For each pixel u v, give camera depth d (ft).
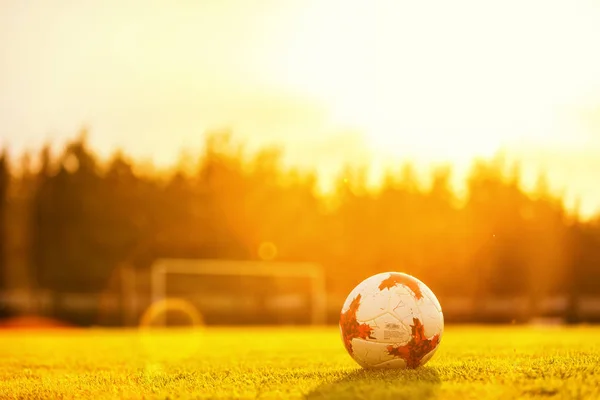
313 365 26.78
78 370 27.81
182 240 173.37
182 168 182.70
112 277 163.53
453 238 171.63
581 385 16.89
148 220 172.04
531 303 162.61
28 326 138.82
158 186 176.55
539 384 17.12
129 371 26.81
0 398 19.47
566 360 23.94
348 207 180.65
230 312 146.20
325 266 176.86
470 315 151.74
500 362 23.88
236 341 52.90
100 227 166.50
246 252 177.99
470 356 28.07
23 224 166.91
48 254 162.81
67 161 170.60
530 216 169.27
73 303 157.17
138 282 162.91
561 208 166.30
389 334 20.57
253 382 20.30
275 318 142.41
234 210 180.55
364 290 21.45
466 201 176.86
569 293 163.32
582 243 164.66
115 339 59.26
